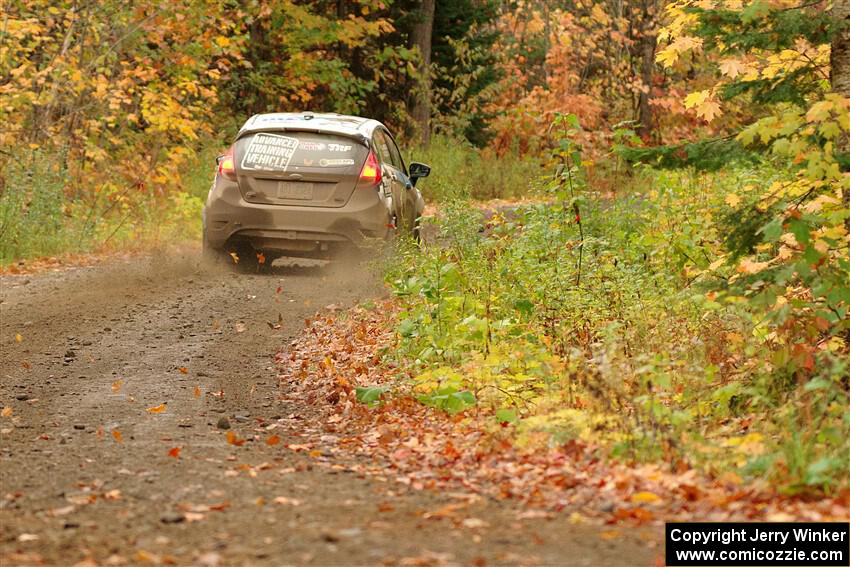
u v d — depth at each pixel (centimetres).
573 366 1116
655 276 1448
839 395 895
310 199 2044
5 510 773
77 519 746
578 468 859
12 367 1344
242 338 1536
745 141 1040
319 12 4697
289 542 678
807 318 1080
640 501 757
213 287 1936
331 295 1866
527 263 1495
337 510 763
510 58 6009
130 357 1405
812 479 747
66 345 1471
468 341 1273
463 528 708
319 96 4822
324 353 1437
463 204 1778
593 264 1512
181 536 701
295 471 902
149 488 837
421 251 1639
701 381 1052
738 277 1084
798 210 1101
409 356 1316
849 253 1098
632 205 1875
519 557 642
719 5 1170
